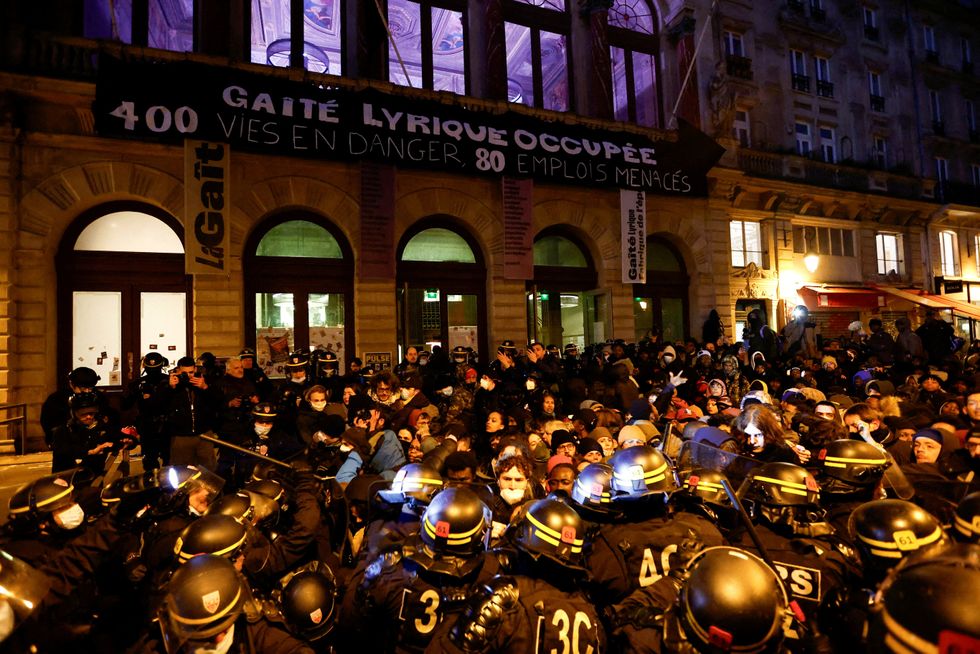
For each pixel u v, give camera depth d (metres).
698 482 3.11
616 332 14.64
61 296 10.45
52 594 2.67
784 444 3.98
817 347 15.77
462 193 13.40
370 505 3.48
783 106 18.98
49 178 10.09
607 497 2.63
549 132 13.85
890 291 19.27
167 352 11.05
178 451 5.79
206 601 1.82
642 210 15.03
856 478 2.82
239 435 5.92
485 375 7.84
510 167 13.39
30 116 10.09
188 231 10.71
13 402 9.63
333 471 4.54
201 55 10.96
